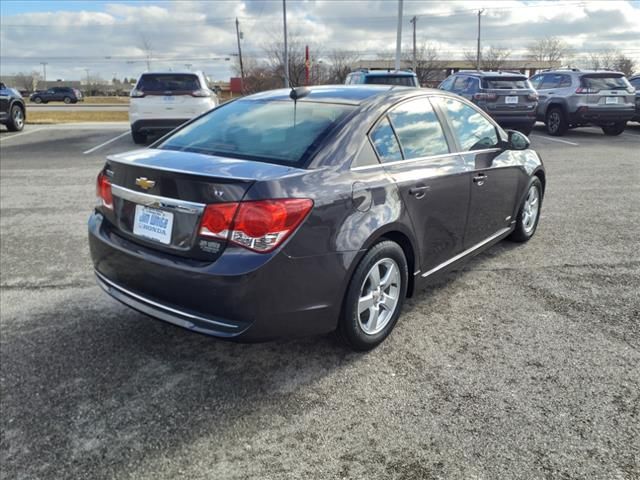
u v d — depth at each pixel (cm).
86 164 994
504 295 399
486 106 1238
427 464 229
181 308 275
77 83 8875
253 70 4966
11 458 235
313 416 262
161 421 259
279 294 262
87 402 274
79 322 361
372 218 297
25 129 1656
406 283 339
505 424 253
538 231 558
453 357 314
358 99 341
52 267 464
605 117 1318
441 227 363
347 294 294
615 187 770
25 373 299
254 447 241
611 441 240
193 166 278
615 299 391
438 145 370
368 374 298
